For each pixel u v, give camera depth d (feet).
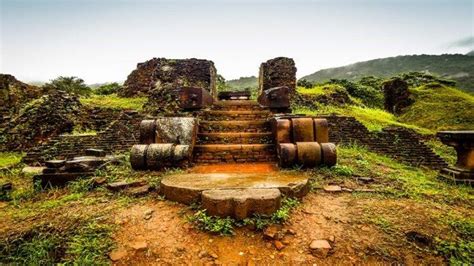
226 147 17.30
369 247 8.09
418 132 40.22
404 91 61.00
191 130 16.66
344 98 56.18
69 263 7.65
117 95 56.85
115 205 10.68
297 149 14.94
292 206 10.12
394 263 7.60
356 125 29.76
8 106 38.65
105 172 14.37
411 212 10.18
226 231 8.55
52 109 33.27
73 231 8.90
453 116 50.75
